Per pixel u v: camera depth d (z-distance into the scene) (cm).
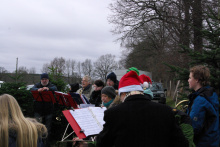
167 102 1619
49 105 525
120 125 174
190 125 220
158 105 182
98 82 472
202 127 242
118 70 1831
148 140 168
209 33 408
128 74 201
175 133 174
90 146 255
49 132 529
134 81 197
